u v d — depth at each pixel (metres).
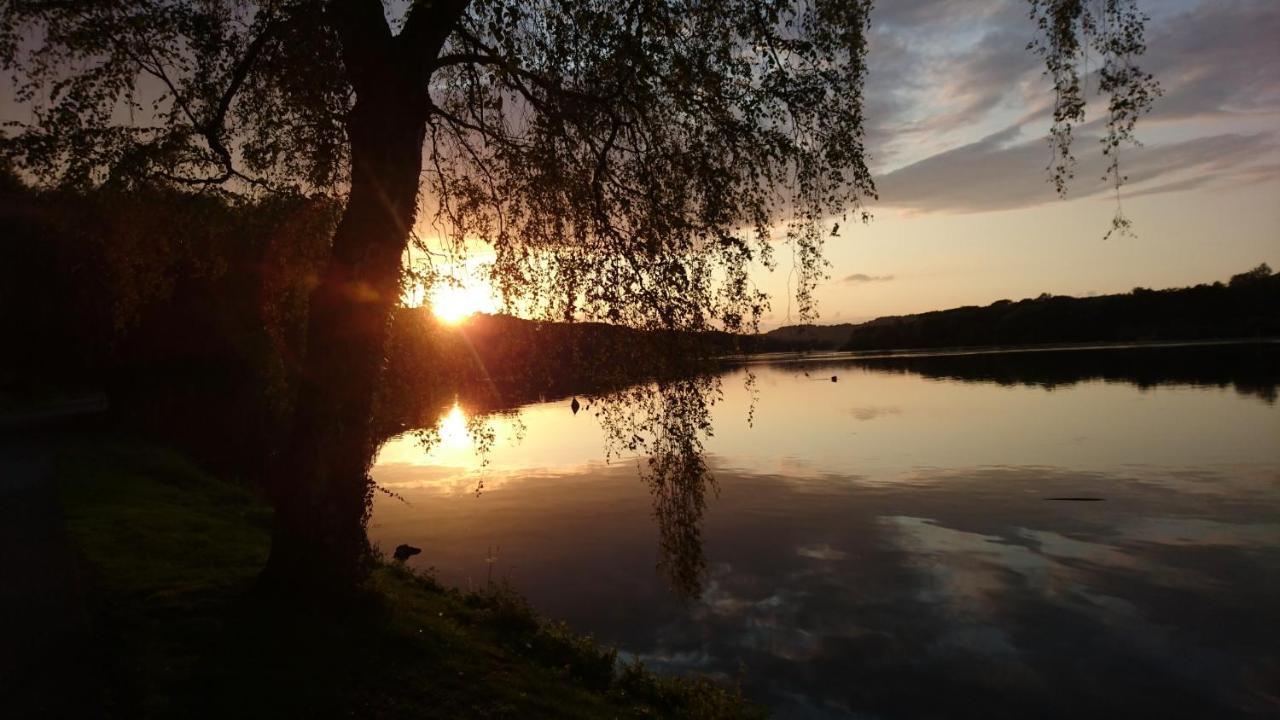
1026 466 27.00
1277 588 13.88
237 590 7.50
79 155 7.43
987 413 45.03
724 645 11.66
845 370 115.00
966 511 20.52
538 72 7.77
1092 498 21.62
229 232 9.44
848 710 9.61
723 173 7.30
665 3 7.41
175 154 7.83
